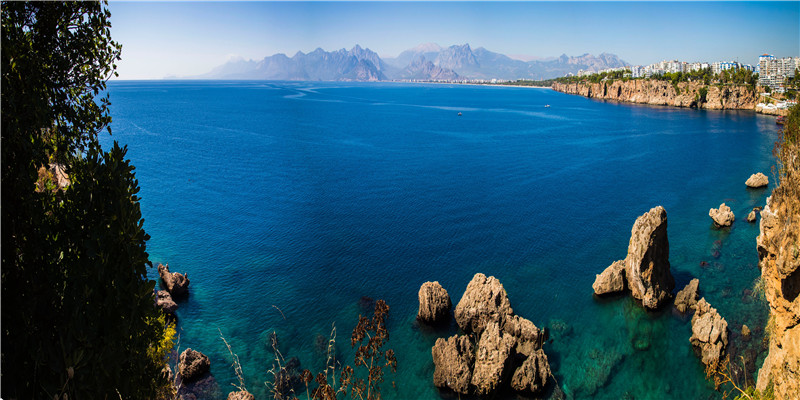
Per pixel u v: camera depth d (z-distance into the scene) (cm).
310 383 3312
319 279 4919
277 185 8950
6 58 1152
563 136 15962
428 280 4894
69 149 1402
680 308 4144
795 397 1866
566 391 3231
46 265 1254
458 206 7550
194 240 6022
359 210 7331
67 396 1113
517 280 4872
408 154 12538
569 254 5541
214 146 13338
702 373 3362
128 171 1402
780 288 1980
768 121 18338
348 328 4009
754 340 3581
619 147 13475
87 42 1377
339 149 13262
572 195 8244
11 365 1149
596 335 3872
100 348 1271
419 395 3209
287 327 4041
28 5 1255
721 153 11988
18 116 1171
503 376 3169
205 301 4475
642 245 4188
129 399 1366
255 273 5062
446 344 3362
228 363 3544
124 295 1312
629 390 3234
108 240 1298
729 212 6369
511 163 11281
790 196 2073
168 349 2019
